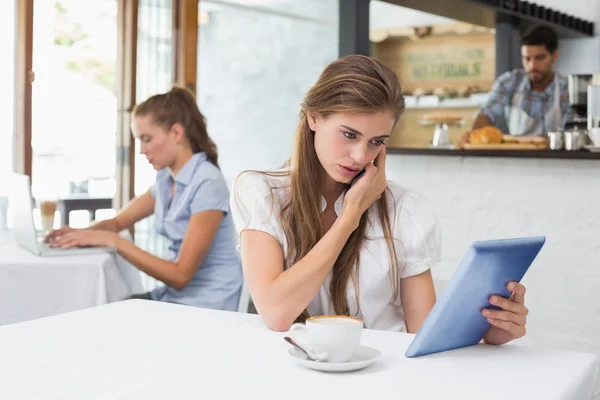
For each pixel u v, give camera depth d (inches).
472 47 256.5
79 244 98.2
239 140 283.9
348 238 60.9
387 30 265.9
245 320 54.4
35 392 36.6
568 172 121.2
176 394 36.4
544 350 47.5
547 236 124.0
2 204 160.7
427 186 137.7
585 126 127.8
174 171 103.7
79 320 53.0
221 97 287.1
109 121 240.8
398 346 47.6
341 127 55.6
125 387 37.5
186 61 186.2
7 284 91.3
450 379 40.1
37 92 169.2
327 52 265.7
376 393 37.2
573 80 128.7
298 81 271.9
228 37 284.5
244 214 60.5
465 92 255.4
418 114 265.6
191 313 56.1
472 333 47.8
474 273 44.0
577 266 121.2
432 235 62.9
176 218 101.6
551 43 170.6
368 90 54.6
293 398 36.1
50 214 113.0
